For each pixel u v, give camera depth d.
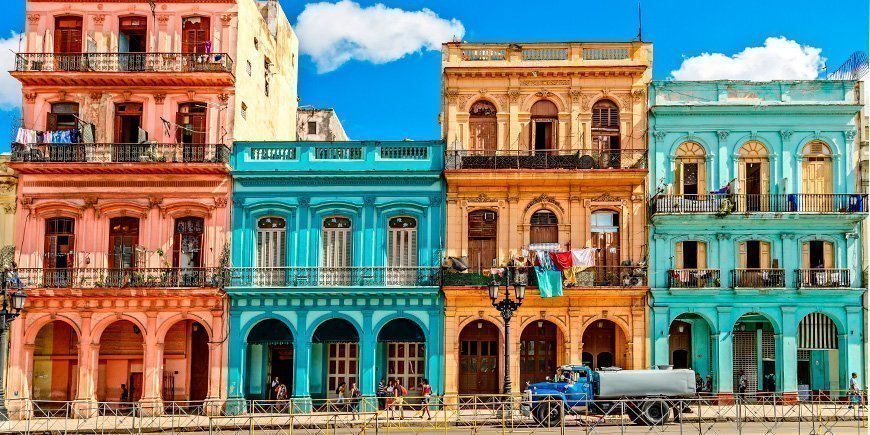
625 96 38.59
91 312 36.91
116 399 37.84
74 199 37.66
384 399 37.00
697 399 28.52
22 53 38.06
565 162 37.81
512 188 37.81
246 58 40.19
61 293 36.47
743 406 35.16
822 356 37.94
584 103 38.59
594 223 38.06
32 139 37.28
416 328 37.50
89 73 37.69
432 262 37.56
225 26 38.66
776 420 29.31
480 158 37.72
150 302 36.94
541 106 38.88
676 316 37.44
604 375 30.23
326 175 37.72
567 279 36.84
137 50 39.25
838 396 37.16
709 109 38.16
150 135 38.16
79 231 37.59
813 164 38.31
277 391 36.91
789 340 37.16
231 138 38.03
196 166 36.97
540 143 38.81
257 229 38.03
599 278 37.19
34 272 37.06
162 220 37.66
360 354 37.00
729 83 38.44
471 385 38.16
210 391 36.59
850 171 38.00
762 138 38.22
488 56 38.91
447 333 37.19
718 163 38.12
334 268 37.12
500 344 37.69
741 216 37.16
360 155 38.25
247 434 30.47
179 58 38.19
